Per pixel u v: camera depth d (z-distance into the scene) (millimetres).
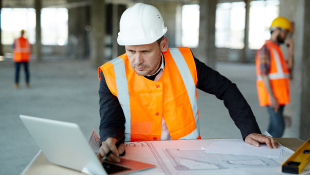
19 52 7867
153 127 1483
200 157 1209
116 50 19422
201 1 13375
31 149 3531
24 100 6438
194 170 1080
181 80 1497
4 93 7191
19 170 2945
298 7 3348
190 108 1527
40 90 7766
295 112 3521
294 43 3447
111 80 1423
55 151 1068
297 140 1449
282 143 1403
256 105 6301
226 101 1510
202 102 6641
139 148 1313
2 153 3381
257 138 1371
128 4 19094
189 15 21438
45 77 10391
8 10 25188
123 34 1284
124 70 1446
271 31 3086
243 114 1460
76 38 21781
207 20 11461
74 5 20672
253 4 18406
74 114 5301
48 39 25328
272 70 3012
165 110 1482
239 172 1066
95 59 14078
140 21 1251
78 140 938
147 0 19266
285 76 3029
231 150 1289
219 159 1189
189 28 21578
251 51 18969
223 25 20016
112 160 1137
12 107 5742
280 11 3572
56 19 25047
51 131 994
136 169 1065
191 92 1511
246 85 9367
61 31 25188
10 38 25609
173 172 1062
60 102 6320
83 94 7324
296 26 3391
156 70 1442
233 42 19781
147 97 1441
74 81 9602
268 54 2988
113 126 1358
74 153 1005
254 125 1436
